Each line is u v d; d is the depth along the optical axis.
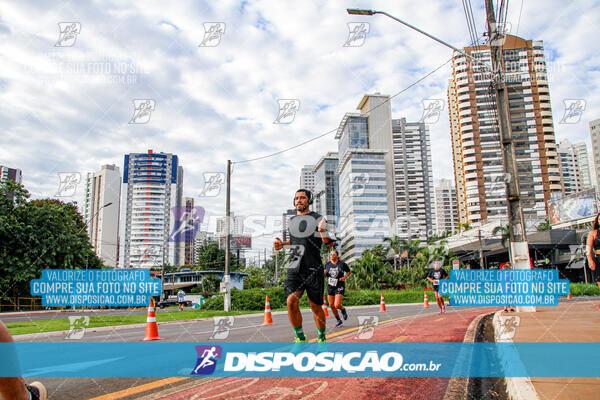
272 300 25.22
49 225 33.97
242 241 60.12
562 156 115.12
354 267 44.56
